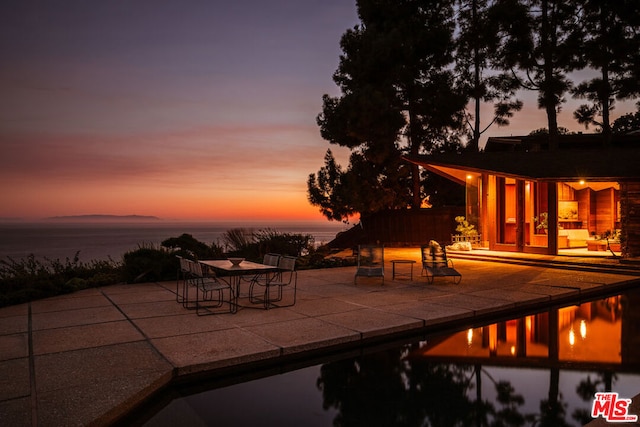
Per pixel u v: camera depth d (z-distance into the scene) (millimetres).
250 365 5219
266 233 17641
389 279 11555
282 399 4398
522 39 22891
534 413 4078
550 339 6574
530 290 9828
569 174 15305
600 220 19719
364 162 22703
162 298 8781
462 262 15758
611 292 10688
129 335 6031
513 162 17484
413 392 4582
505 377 5008
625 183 14367
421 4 22656
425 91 22219
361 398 4438
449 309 7777
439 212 21906
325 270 13570
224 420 3916
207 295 9133
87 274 11305
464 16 26172
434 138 23922
